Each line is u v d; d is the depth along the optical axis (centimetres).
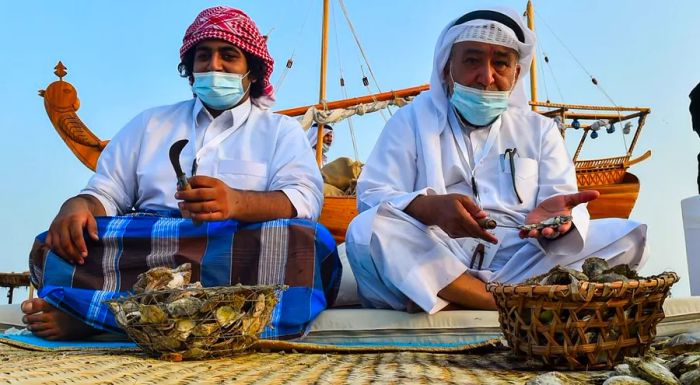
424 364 248
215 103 409
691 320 316
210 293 256
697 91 382
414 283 323
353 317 334
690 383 179
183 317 254
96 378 192
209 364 244
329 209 825
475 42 379
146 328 255
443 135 402
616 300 219
